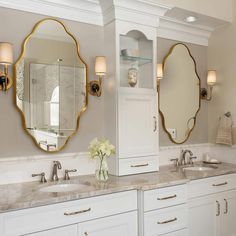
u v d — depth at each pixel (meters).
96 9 2.53
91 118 2.55
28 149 2.23
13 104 2.17
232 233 2.76
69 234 1.77
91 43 2.56
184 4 2.75
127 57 2.65
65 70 2.41
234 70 3.09
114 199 1.96
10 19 2.19
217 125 3.28
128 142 2.47
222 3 3.05
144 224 2.04
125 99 2.47
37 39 2.29
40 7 2.30
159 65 2.85
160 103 2.98
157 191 2.12
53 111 2.34
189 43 3.26
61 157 2.37
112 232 1.95
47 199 1.69
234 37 3.09
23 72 2.22
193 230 2.45
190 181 2.43
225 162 3.18
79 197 1.81
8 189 1.96
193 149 3.25
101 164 2.24
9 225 1.58
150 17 2.61
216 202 2.63
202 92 3.34
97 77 2.59
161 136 3.00
